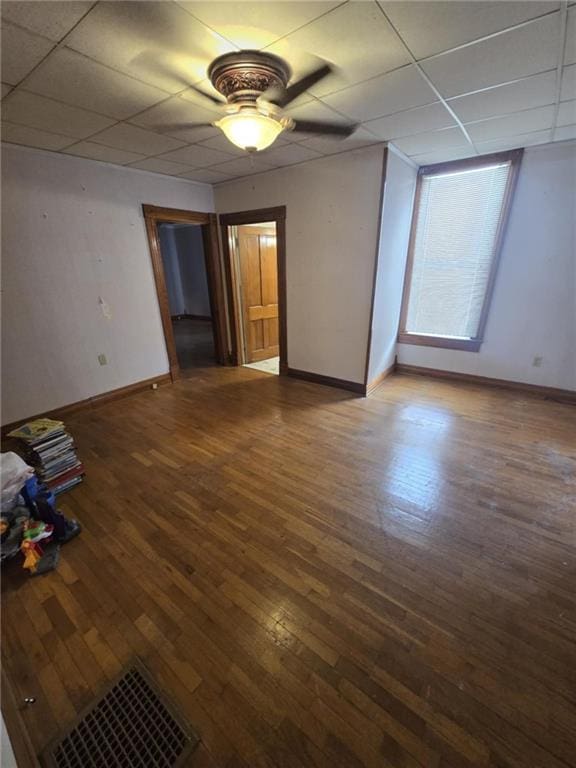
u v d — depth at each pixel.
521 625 1.37
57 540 1.78
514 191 3.21
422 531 1.85
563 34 1.45
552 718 1.09
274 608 1.46
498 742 1.04
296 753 1.03
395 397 3.66
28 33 1.40
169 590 1.54
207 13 1.31
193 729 1.08
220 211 4.34
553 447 2.66
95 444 2.81
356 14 1.33
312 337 4.00
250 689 1.18
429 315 4.07
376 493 2.16
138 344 3.86
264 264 4.89
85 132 2.48
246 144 1.93
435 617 1.41
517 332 3.57
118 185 3.39
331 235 3.46
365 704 1.13
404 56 1.62
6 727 1.02
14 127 2.35
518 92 1.99
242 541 1.81
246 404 3.57
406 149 3.06
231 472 2.41
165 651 1.30
